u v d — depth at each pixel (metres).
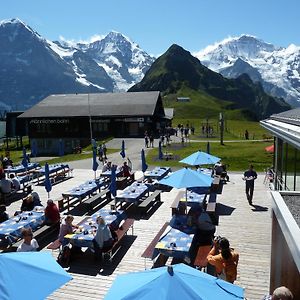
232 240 14.46
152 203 19.91
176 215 14.76
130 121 69.88
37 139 74.38
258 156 38.00
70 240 12.66
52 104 78.81
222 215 17.64
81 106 75.81
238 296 6.23
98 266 12.43
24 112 77.06
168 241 12.06
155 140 58.66
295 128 11.87
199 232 12.84
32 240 11.14
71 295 10.75
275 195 8.71
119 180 23.86
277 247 8.45
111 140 60.28
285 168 18.16
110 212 15.36
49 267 7.36
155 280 6.25
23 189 23.05
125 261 12.78
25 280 6.78
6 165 33.53
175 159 38.12
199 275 6.69
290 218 6.72
